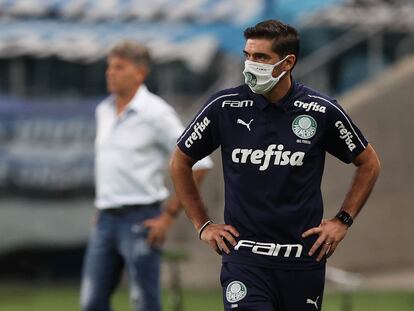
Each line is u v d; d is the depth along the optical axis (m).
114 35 48.56
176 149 20.17
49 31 49.16
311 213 19.44
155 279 27.00
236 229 19.61
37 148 49.62
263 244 19.45
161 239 26.91
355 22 51.06
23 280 52.41
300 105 19.33
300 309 19.70
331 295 41.50
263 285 19.45
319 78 55.75
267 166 19.31
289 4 47.44
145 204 26.89
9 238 49.72
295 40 19.23
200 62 46.69
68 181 49.66
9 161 49.50
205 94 53.31
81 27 49.22
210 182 49.50
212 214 49.12
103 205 27.12
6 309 41.97
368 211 49.72
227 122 19.58
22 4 49.81
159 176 27.27
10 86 53.56
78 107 49.75
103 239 27.22
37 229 49.75
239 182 19.50
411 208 49.59
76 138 49.62
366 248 49.59
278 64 19.05
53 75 53.81
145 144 27.00
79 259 52.84
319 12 50.84
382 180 49.91
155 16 48.75
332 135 19.52
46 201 49.72
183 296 45.72
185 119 51.78
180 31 47.84
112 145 27.14
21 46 48.66
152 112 27.00
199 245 49.31
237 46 47.06
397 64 54.00
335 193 48.88
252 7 47.75
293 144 19.27
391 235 49.66
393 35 56.41
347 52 56.34
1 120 49.50
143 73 27.34
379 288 47.12
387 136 49.97
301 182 19.34
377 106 50.00
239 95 19.58
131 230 26.86
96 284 27.30
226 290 19.56
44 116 49.69
